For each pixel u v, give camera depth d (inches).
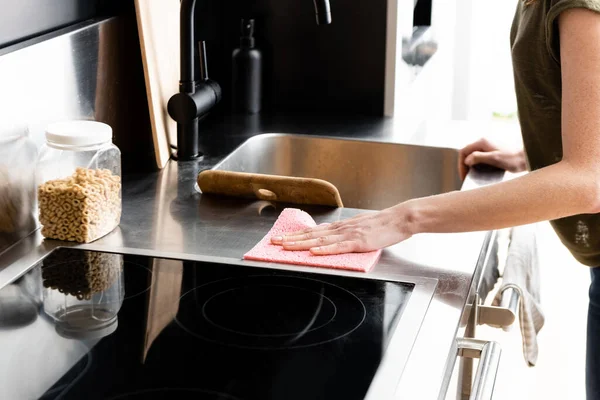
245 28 86.8
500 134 84.3
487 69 159.6
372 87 89.6
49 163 55.6
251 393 38.3
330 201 64.2
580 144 51.1
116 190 58.4
